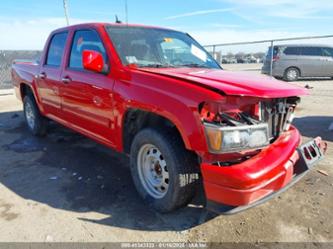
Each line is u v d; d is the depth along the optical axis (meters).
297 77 15.95
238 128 2.37
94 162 4.39
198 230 2.76
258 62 23.72
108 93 3.28
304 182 3.61
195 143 2.45
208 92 2.40
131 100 2.96
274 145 2.71
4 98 11.11
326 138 5.25
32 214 3.02
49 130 5.69
